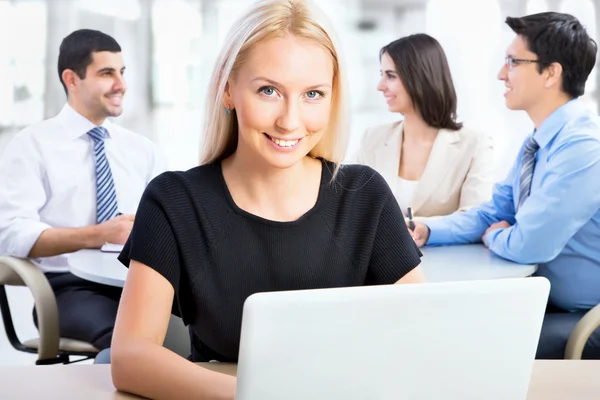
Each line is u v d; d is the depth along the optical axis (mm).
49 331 2662
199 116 8148
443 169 3271
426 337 938
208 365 1393
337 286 1479
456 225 2875
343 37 8477
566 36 2656
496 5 7906
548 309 2756
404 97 3275
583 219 2500
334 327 902
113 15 7930
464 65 7980
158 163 3404
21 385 1251
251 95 1339
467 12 8008
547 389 1246
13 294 5211
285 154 1362
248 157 1455
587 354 2381
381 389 949
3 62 7613
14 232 2916
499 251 2574
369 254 1510
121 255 1444
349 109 1477
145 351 1245
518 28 2742
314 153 1536
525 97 2756
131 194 3312
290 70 1319
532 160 2750
